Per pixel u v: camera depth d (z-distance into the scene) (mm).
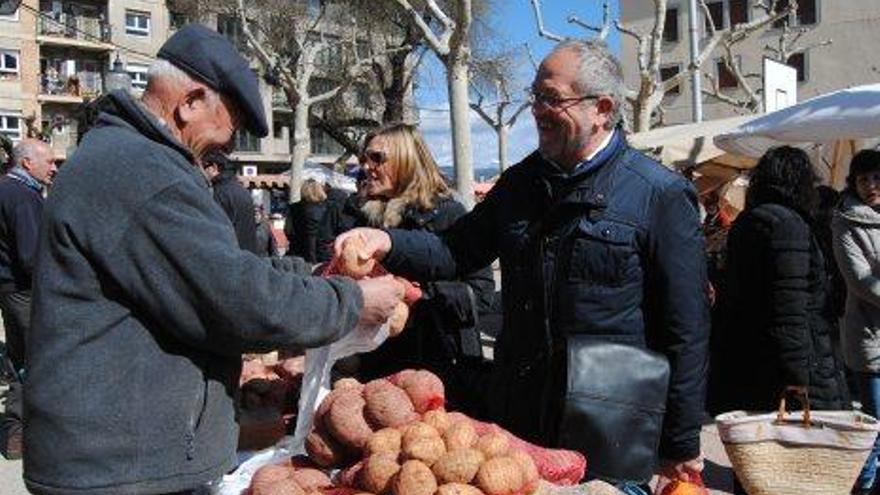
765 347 3986
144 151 2059
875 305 4676
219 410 2217
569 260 2686
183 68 2178
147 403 2074
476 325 3539
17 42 48188
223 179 4816
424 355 3457
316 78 36156
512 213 2887
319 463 2615
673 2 44125
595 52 2658
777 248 3912
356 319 2311
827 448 3670
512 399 2791
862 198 4684
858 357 4797
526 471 2230
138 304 2059
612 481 2518
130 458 2055
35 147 5770
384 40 32844
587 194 2674
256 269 2078
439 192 3871
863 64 40906
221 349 2129
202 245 2020
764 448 3736
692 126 11875
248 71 2262
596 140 2699
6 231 5711
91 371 2051
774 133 7926
